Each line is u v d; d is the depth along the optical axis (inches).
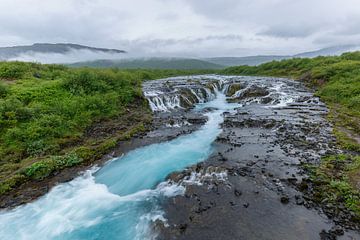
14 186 501.4
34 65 1362.0
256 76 2464.3
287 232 339.3
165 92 1293.1
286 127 784.9
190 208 406.3
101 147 670.5
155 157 626.8
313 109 1006.4
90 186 506.9
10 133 648.4
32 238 368.8
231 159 576.1
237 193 435.5
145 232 363.9
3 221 406.6
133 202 443.2
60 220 404.8
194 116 998.4
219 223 365.1
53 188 500.1
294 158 563.5
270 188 447.5
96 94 992.2
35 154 618.5
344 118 839.1
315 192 422.0
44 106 812.0
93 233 372.5
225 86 1603.1
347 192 408.8
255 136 729.0
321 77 1524.4
